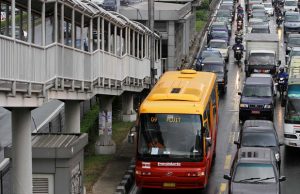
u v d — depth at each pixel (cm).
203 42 8519
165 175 2814
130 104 4406
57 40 2522
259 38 6538
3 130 4166
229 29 8869
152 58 4244
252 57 6172
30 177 2245
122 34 3778
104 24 3425
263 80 4828
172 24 6128
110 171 3161
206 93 3095
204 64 5666
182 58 6919
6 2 2370
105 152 3509
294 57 5059
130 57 3872
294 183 3080
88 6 3003
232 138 4012
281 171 3303
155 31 5147
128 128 4150
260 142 3322
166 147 2825
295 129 3600
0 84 1917
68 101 2959
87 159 3403
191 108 2841
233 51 7788
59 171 2306
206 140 2873
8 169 2950
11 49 1964
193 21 8494
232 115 4728
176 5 7006
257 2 11756
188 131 2830
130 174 3097
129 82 3859
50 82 2353
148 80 4591
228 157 3559
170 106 2852
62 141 2464
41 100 2258
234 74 6544
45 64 2289
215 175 3206
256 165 2772
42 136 2572
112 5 6150
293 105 3634
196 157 2809
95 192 2819
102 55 3155
